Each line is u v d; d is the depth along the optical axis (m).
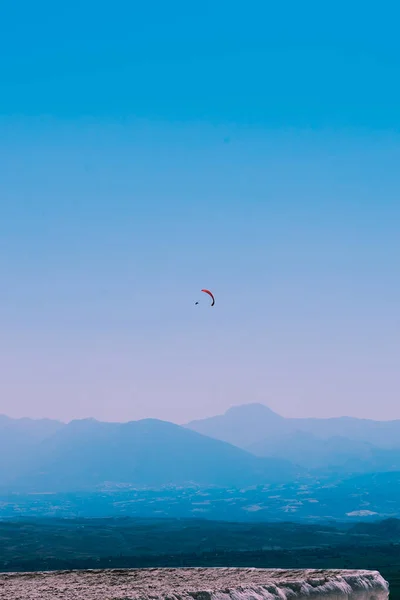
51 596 51.03
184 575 62.38
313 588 58.78
